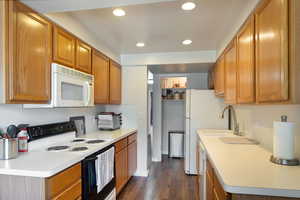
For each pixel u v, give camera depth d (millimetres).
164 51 3279
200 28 2254
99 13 1891
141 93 3502
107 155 2092
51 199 1232
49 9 1495
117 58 3377
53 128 2086
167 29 2297
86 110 2900
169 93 4676
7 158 1438
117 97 3336
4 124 1567
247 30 1551
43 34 1579
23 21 1385
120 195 2691
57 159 1448
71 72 1883
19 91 1352
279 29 1041
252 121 2225
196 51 3236
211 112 3412
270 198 931
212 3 1679
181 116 4777
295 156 1352
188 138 3471
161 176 3420
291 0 955
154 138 4371
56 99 1659
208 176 1654
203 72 4262
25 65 1401
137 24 2152
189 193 2756
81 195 1592
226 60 2352
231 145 1941
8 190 1258
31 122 1845
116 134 2760
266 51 1216
